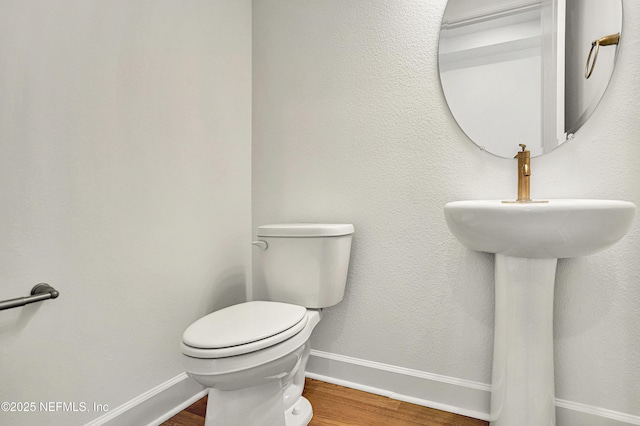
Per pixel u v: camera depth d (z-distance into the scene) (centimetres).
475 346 144
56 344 108
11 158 99
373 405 152
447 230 149
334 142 172
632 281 122
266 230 156
